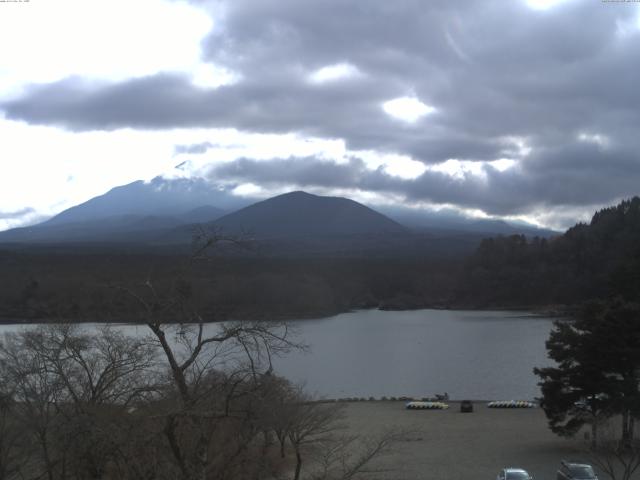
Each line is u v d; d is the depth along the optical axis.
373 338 150.50
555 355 44.25
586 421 43.38
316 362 114.38
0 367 33.31
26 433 25.47
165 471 16.30
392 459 42.81
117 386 25.22
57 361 26.69
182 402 16.02
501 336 152.62
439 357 121.00
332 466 35.81
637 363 42.25
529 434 52.12
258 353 17.14
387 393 86.81
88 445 17.39
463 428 55.16
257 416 17.00
